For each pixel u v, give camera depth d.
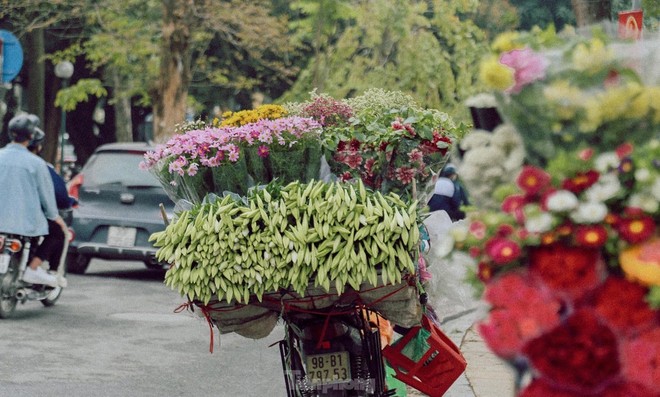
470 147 4.06
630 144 3.76
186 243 5.29
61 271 12.14
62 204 11.91
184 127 6.55
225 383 8.60
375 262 5.22
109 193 15.32
